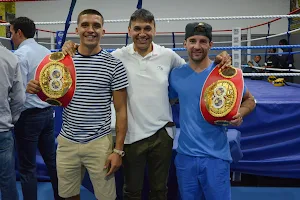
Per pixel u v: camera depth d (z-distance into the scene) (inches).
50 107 85.6
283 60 247.1
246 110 63.4
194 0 377.1
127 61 67.3
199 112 63.7
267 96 141.0
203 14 378.3
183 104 65.6
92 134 63.1
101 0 382.0
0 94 65.2
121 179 85.1
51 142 88.7
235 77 61.9
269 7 369.1
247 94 65.5
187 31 63.2
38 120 81.9
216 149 62.9
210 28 62.7
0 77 64.7
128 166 68.2
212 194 62.6
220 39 378.0
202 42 62.2
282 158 109.9
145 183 86.4
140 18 63.7
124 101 64.4
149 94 66.2
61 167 65.7
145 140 66.6
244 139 111.7
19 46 85.9
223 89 61.2
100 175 64.7
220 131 64.0
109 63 62.8
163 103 67.1
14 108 70.9
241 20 373.7
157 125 66.6
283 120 110.3
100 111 63.2
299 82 316.5
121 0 381.4
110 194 66.4
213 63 65.5
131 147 67.2
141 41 64.7
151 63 66.9
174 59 69.7
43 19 383.9
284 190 105.2
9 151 68.9
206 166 62.4
